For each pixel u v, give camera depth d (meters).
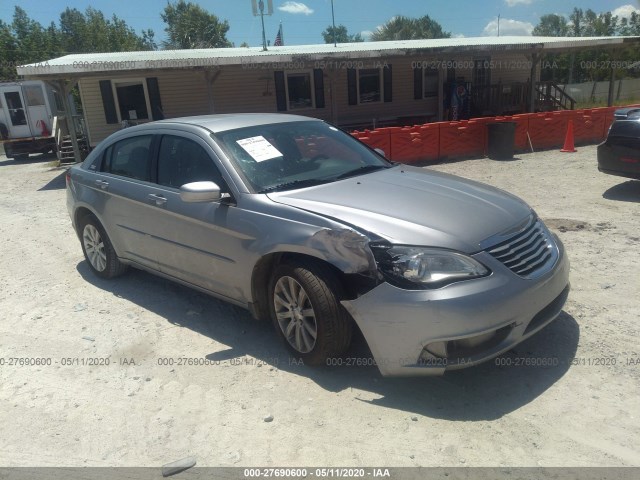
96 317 4.62
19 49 43.75
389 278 3.06
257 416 3.14
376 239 3.13
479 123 12.98
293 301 3.54
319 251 3.22
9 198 11.41
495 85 20.70
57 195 11.36
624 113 7.34
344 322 3.30
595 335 3.79
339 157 4.39
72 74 13.29
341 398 3.26
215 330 4.25
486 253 3.10
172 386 3.50
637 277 4.77
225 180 3.88
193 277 4.23
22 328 4.49
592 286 4.62
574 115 13.97
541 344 3.71
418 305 2.95
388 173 4.15
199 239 4.02
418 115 20.33
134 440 3.01
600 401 3.09
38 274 5.90
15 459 2.90
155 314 4.61
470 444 2.80
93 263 5.53
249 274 3.70
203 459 2.82
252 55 14.17
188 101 17.36
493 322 2.96
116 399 3.40
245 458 2.81
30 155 23.28
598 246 5.68
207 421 3.13
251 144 4.14
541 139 13.67
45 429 3.14
